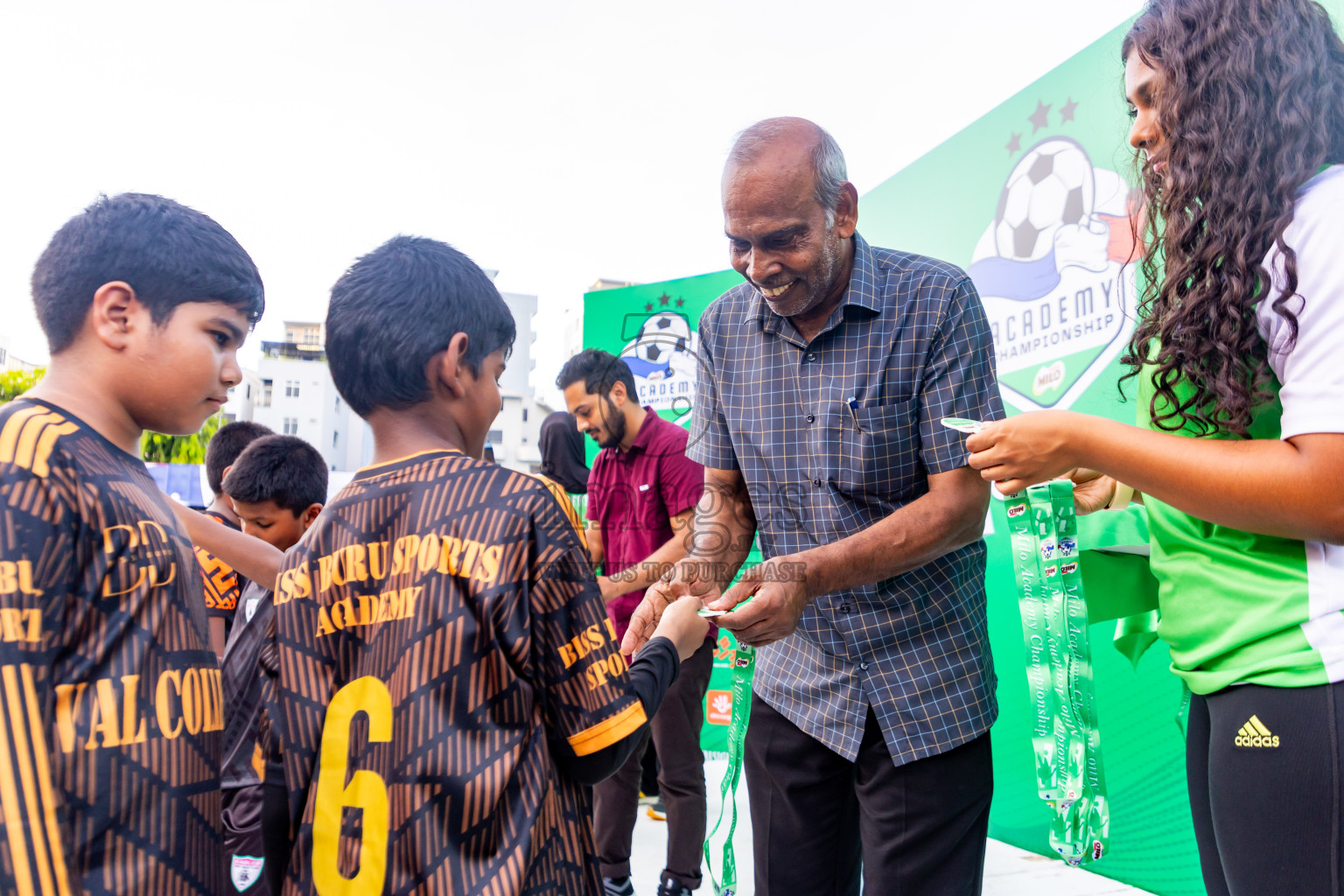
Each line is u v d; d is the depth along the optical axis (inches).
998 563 120.4
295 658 33.5
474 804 29.7
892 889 53.7
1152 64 39.4
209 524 53.0
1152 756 94.6
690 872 96.0
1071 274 106.0
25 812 25.5
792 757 58.4
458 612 31.2
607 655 33.7
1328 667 33.2
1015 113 115.8
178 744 30.6
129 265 33.0
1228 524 35.0
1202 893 89.0
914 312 54.9
